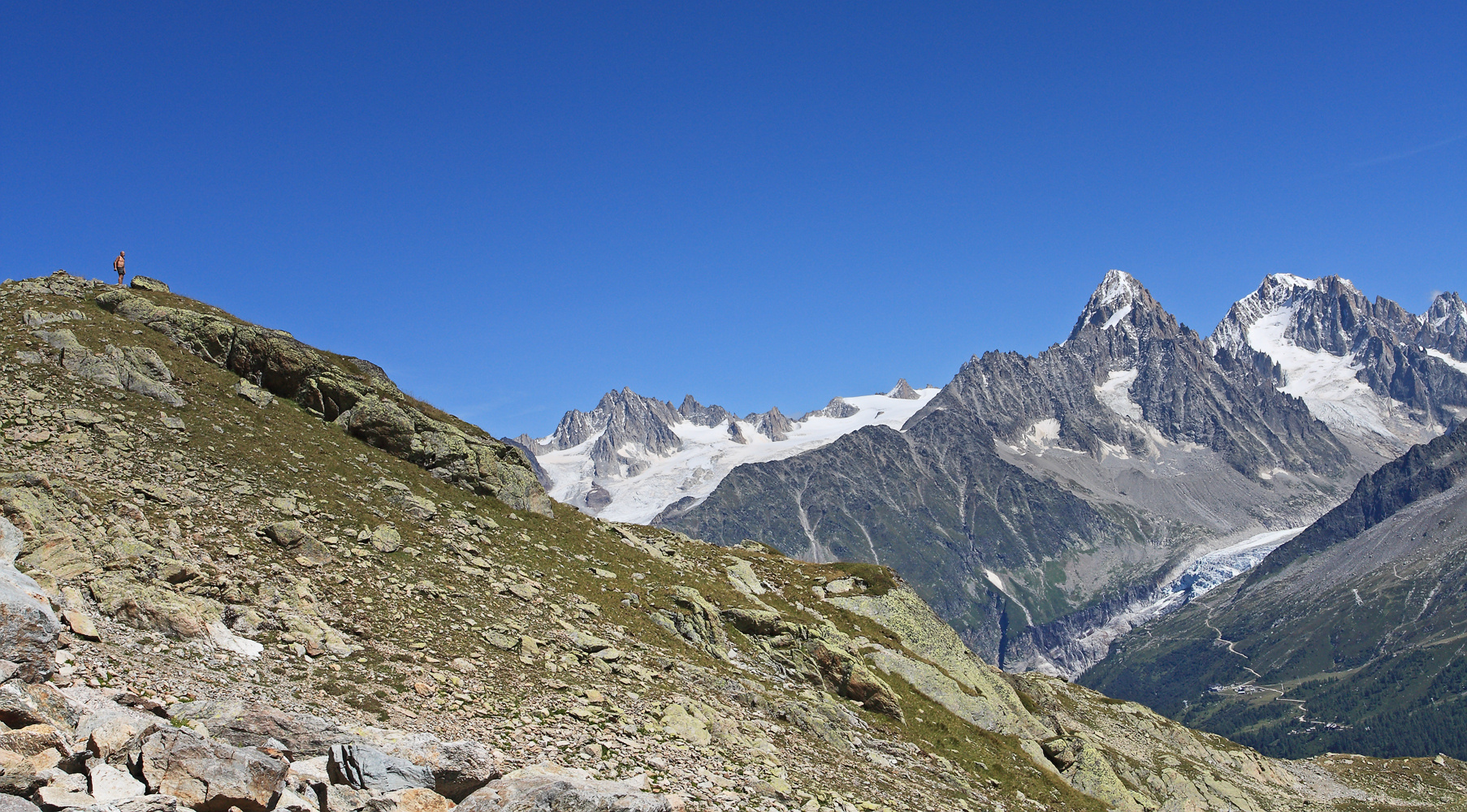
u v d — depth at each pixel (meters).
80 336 60.97
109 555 37.38
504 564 57.38
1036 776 61.88
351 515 53.81
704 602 63.16
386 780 24.33
